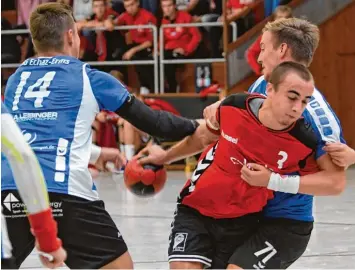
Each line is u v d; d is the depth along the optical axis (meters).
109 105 5.73
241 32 20.70
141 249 9.57
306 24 6.16
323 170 5.73
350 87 21.91
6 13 24.08
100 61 21.45
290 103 5.42
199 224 5.98
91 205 5.57
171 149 6.42
